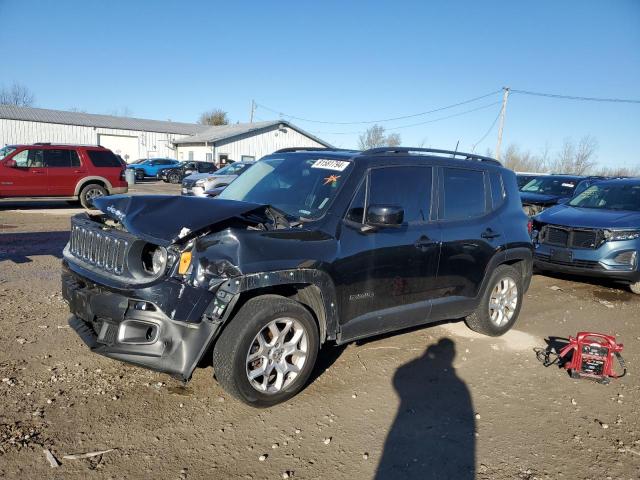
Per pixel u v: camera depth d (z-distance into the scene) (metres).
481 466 3.18
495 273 5.37
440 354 4.95
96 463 2.95
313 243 3.76
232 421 3.49
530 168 49.00
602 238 7.49
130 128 48.09
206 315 3.28
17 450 2.99
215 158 41.47
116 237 3.58
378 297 4.23
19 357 4.20
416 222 4.55
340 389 4.08
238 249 3.38
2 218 13.15
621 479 3.12
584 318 6.48
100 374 4.01
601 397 4.23
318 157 4.68
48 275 6.95
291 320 3.66
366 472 3.05
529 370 4.71
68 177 15.62
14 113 43.09
